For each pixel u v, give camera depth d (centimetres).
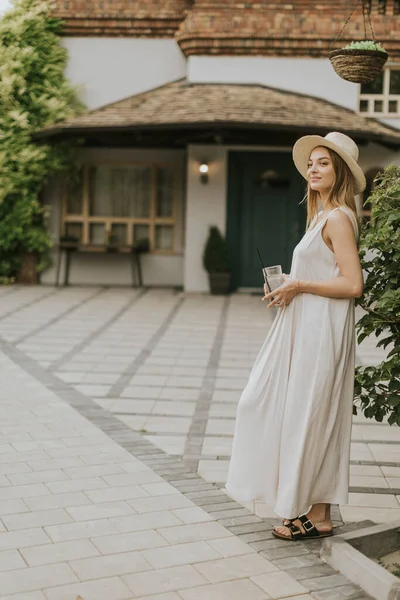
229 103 1338
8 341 926
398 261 368
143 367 800
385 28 1398
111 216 1570
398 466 498
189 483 448
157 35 1519
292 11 1428
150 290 1515
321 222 362
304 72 1436
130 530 375
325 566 341
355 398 423
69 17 1506
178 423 588
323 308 358
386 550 360
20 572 327
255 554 352
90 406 630
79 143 1498
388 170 391
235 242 1478
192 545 360
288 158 1462
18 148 1449
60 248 1524
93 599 304
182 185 1557
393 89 1437
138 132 1347
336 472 363
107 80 1529
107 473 460
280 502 355
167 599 306
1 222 1496
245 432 369
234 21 1427
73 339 955
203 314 1202
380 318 380
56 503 408
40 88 1473
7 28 1450
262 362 370
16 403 628
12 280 1553
